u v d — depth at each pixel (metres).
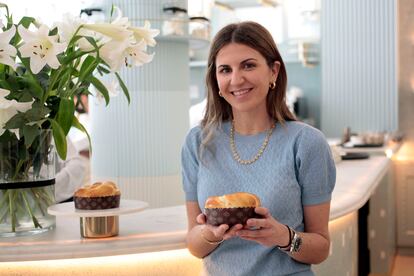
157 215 2.19
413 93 5.50
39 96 1.83
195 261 1.93
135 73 3.36
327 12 6.09
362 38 5.98
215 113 1.83
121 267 1.85
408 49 5.53
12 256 1.70
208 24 3.43
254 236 1.53
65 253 1.71
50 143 1.92
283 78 1.77
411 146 5.49
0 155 1.82
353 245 2.98
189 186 1.85
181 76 3.54
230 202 1.51
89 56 1.88
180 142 3.54
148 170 3.43
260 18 6.54
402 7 5.52
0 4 1.88
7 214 1.84
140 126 3.40
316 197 1.70
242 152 1.74
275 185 1.67
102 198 1.81
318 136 1.70
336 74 6.10
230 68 1.70
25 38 1.66
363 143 5.03
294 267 1.70
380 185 4.45
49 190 1.93
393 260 5.04
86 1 3.18
